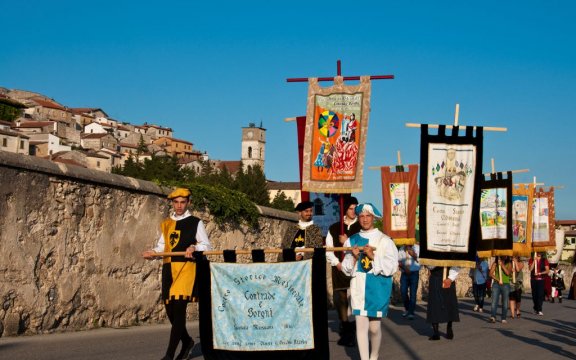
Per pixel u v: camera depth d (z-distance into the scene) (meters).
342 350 10.45
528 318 18.25
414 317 17.16
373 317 8.07
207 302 7.74
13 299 10.15
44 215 10.77
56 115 167.75
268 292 7.62
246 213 16.30
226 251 7.78
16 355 8.38
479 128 11.61
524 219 20.08
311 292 7.57
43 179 10.75
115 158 137.38
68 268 11.22
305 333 7.53
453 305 12.26
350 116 11.21
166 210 13.73
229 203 15.48
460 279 32.19
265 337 7.58
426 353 10.40
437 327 12.14
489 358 10.08
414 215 17.00
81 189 11.54
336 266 10.36
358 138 11.13
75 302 11.34
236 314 7.64
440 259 11.46
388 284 8.05
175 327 8.29
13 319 10.12
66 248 11.20
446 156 11.59
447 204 11.53
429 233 11.48
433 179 11.55
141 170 85.94
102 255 11.98
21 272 10.29
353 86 11.27
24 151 107.50
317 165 11.24
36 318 10.55
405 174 17.25
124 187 12.48
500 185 17.30
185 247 8.44
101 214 12.00
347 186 11.02
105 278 12.05
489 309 21.77
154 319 13.38
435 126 11.59
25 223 10.40
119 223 12.43
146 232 13.12
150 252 8.18
